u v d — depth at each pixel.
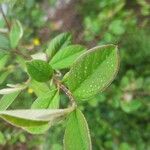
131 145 0.35
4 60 0.14
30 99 0.18
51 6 0.46
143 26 0.38
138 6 0.42
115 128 0.34
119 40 0.35
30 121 0.07
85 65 0.08
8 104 0.10
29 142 0.28
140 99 0.33
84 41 0.33
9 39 0.14
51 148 0.28
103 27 0.34
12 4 0.13
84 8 0.46
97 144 0.32
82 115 0.08
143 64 0.38
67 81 0.09
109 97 0.32
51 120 0.07
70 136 0.08
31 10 0.37
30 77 0.10
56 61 0.12
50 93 0.09
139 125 0.36
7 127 0.22
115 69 0.08
